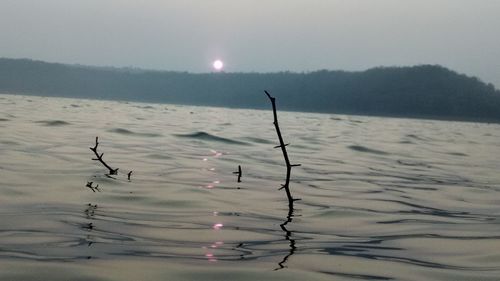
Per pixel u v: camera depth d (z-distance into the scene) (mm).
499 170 11531
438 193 7766
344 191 7445
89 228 4566
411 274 3703
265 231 4820
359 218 5637
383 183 8500
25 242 4043
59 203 5543
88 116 21797
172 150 11234
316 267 3771
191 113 34469
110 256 3797
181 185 7066
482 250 4410
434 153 15211
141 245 4129
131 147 11289
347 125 30844
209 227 4855
